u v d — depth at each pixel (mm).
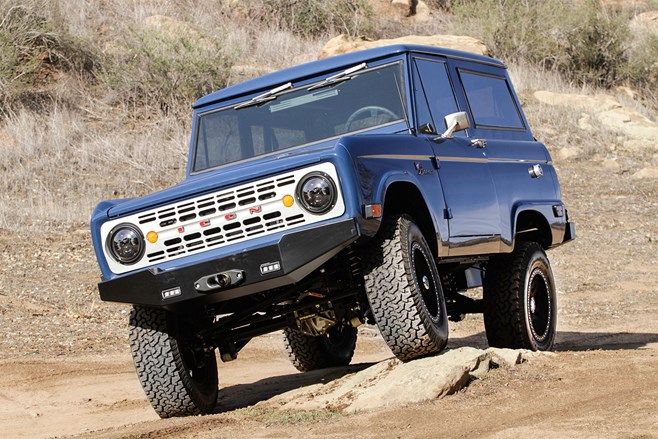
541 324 9758
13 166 23641
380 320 7375
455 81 9320
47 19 29422
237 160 8906
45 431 8328
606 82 37375
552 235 10336
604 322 14547
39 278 17344
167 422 7328
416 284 7316
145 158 24688
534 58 37031
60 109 26859
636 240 22219
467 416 6293
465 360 7434
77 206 21875
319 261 7027
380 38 38938
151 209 7340
